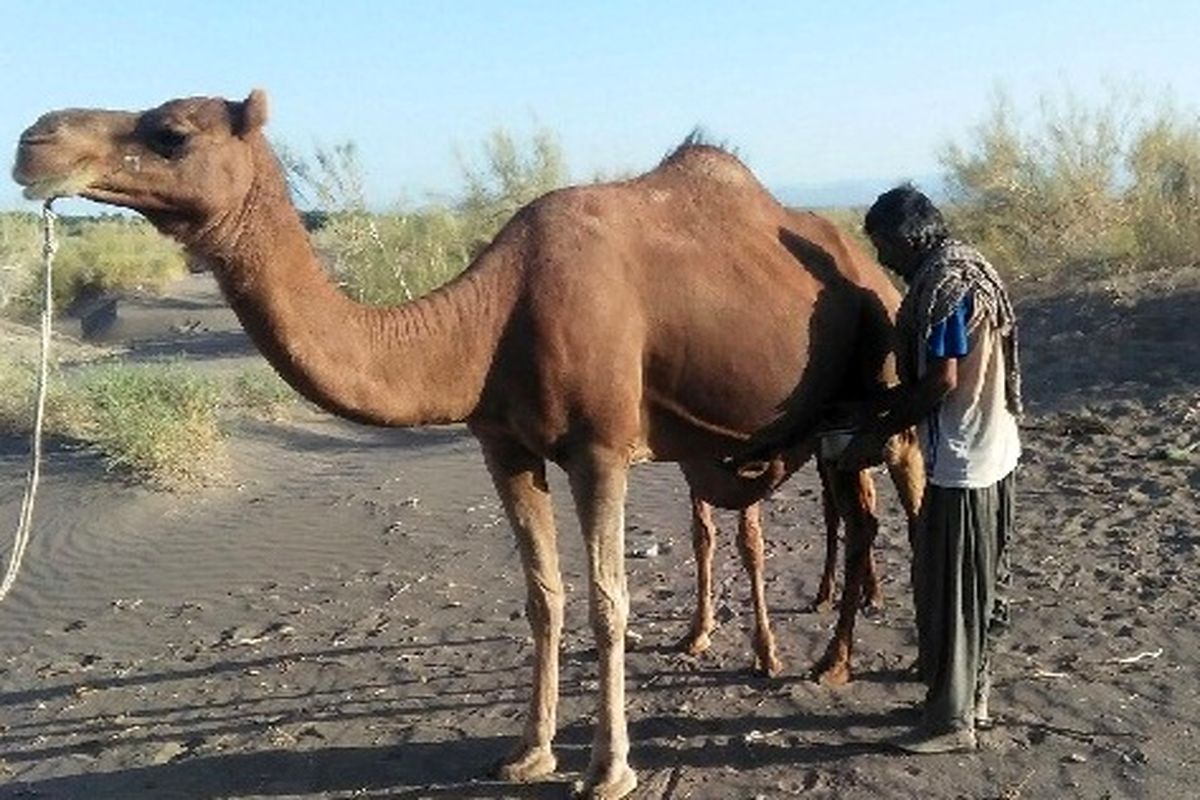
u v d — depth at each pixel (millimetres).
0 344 24781
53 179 4797
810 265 6332
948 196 23047
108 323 34906
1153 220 19703
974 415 5852
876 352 6578
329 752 6758
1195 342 15328
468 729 6941
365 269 21844
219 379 18656
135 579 10555
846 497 6883
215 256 5094
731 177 6297
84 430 15414
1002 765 5984
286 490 13352
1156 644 7344
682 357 5875
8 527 12086
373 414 5453
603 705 5875
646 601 8938
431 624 8930
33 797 6500
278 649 8625
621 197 5969
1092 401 13852
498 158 24516
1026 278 20625
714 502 6922
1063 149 21828
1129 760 5949
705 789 5957
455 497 12688
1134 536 9453
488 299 5625
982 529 5887
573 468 5742
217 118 5012
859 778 5953
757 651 7324
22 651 9039
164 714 7578
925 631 6066
